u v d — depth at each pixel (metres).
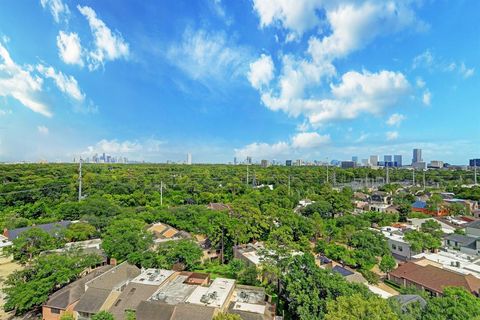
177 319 29.28
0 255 50.78
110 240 47.94
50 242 50.44
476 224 60.78
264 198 89.19
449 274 38.56
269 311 32.03
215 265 51.53
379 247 50.50
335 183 156.62
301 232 59.03
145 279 38.38
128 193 98.19
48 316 33.47
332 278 29.53
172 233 63.78
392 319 21.80
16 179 96.38
